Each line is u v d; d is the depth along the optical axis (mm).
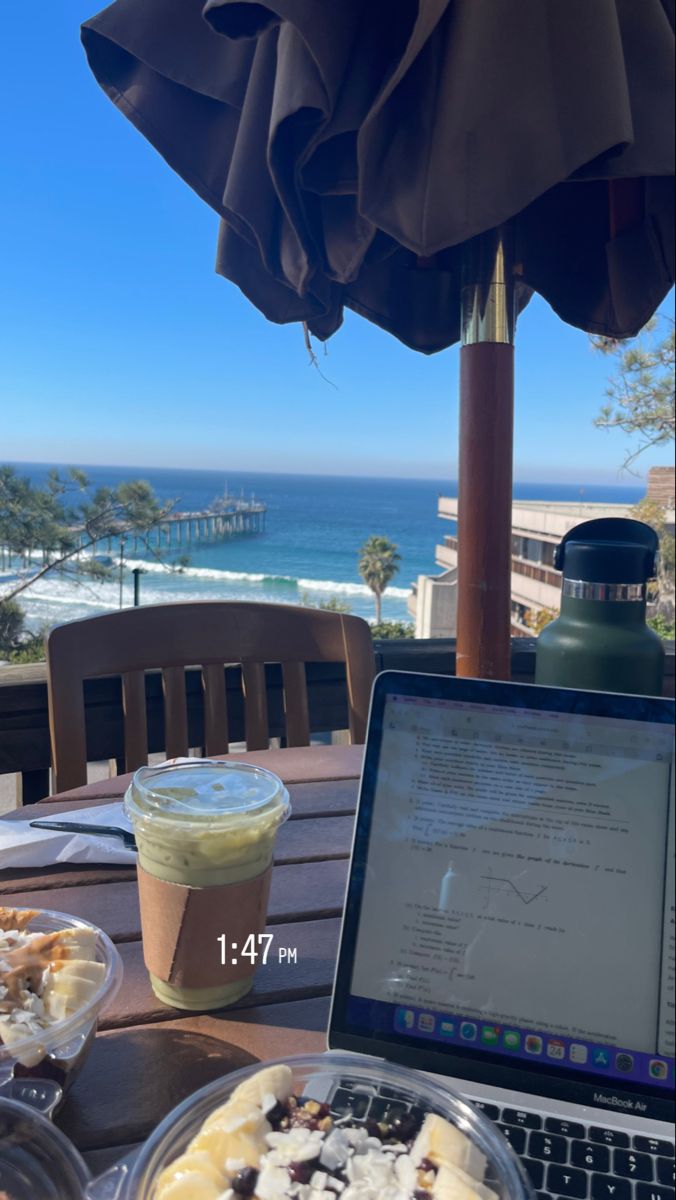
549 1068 562
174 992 675
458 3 917
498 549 1287
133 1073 599
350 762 1325
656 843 590
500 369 1270
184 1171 413
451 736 647
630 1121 540
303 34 858
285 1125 451
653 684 985
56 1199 429
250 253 1442
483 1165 434
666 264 1309
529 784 623
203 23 1136
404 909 617
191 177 1250
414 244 958
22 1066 520
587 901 590
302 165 1025
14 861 917
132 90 1219
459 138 911
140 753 1517
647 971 567
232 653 1605
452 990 593
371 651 1660
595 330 1604
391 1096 477
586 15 882
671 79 922
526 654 2086
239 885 650
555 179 891
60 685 1419
